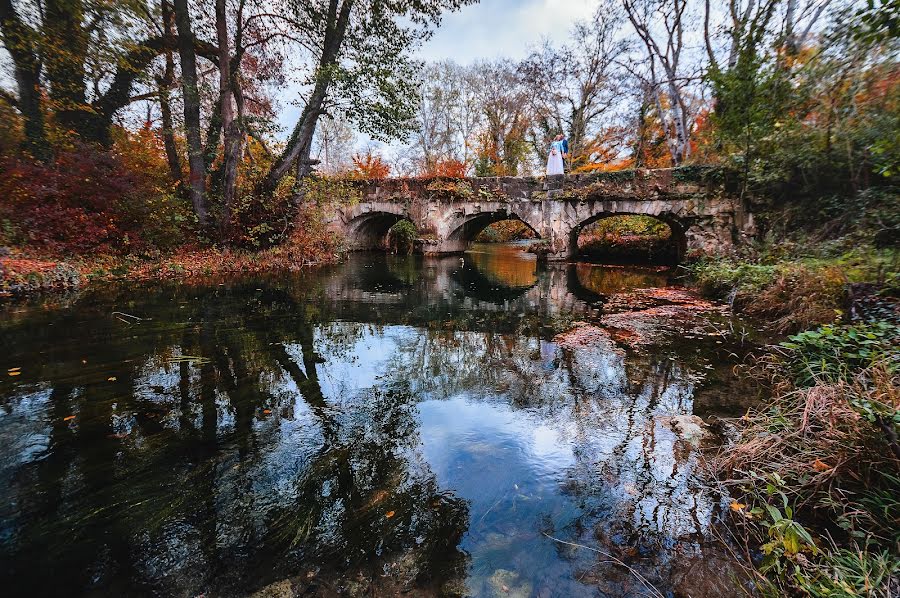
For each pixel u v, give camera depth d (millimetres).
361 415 3383
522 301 8359
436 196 16812
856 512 1876
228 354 4793
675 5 14516
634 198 13320
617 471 2619
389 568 1867
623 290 9570
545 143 26688
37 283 7957
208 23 11516
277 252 12641
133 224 10727
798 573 1649
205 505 2270
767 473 2328
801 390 2754
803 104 8250
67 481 2451
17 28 10070
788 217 9227
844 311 4664
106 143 12586
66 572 1820
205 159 12320
